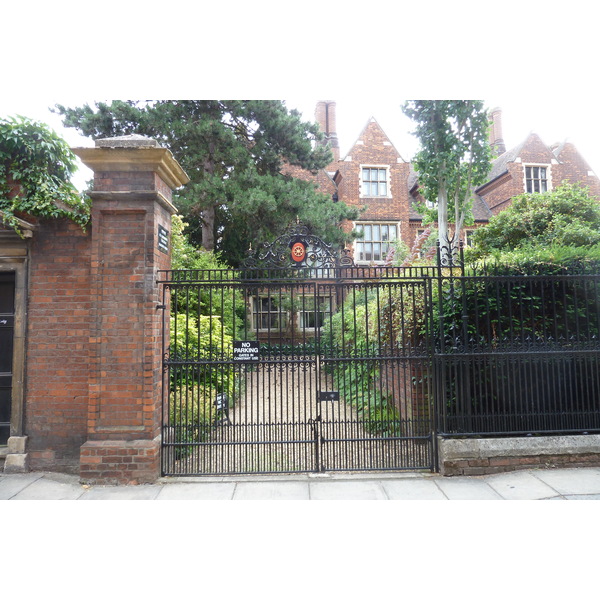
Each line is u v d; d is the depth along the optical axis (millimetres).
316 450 5281
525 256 5930
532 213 10773
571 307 5785
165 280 5230
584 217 10719
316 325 5375
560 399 5352
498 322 5480
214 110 13969
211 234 14883
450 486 4809
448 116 10781
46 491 4691
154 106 13461
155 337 5098
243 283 5398
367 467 5324
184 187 13672
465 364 5320
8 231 5281
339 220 15367
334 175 23516
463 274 5473
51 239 5363
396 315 6820
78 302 5309
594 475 4969
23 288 5316
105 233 5121
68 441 5215
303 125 14906
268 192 13578
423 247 12719
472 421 5383
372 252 20922
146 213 5121
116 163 5129
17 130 5402
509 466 5160
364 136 22641
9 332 5477
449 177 10938
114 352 5031
